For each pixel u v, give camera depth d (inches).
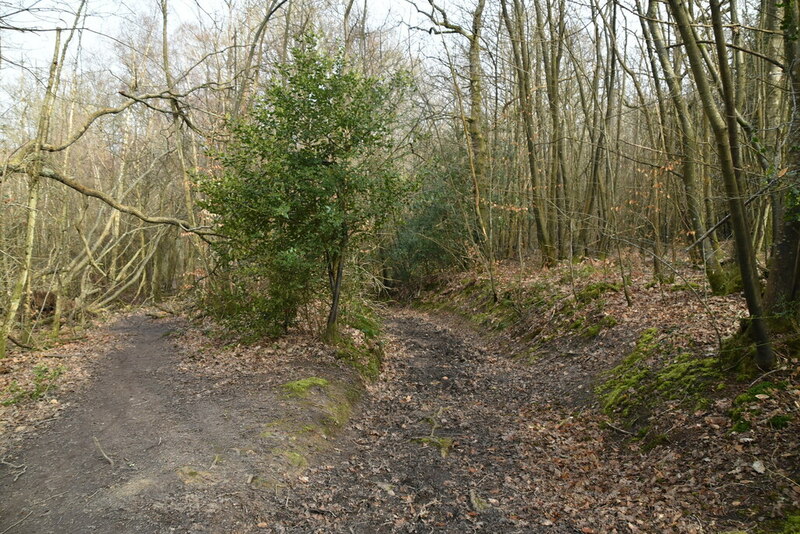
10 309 476.1
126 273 1089.4
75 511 197.9
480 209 757.3
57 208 839.7
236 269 458.6
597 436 279.3
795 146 230.8
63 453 255.3
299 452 256.4
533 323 527.5
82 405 333.4
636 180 644.7
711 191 483.5
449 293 818.2
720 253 463.5
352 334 478.0
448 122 823.1
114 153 959.0
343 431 301.3
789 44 241.0
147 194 982.4
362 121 397.1
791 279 247.4
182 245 1136.8
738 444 214.8
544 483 235.9
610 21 651.5
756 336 239.9
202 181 419.5
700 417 242.8
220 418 293.9
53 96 475.2
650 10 432.1
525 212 703.7
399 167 498.3
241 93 621.6
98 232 1047.0
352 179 393.1
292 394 324.8
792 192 223.1
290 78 397.4
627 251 615.5
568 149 805.9
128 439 268.7
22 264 481.7
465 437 296.2
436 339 597.9
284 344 437.4
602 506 208.7
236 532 188.7
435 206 808.3
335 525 200.8
